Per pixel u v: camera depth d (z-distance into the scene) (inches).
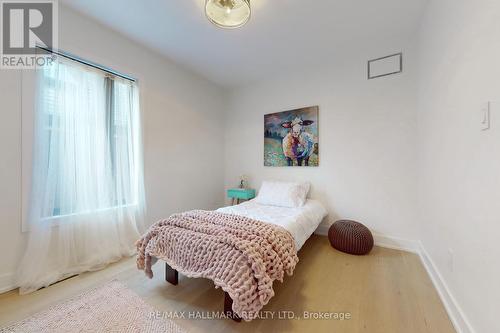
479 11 39.8
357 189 103.9
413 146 90.9
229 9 68.2
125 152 91.0
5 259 61.6
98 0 69.9
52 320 51.1
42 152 67.4
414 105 90.3
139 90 96.1
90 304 57.0
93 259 75.7
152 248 62.0
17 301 57.6
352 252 88.3
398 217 94.3
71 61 74.9
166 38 91.6
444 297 57.0
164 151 108.1
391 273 73.4
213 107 140.9
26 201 64.7
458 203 49.1
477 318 40.3
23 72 64.5
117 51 87.4
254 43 95.4
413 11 75.4
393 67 94.1
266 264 49.9
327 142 111.8
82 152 77.7
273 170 131.4
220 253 50.6
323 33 88.0
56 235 70.8
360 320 51.5
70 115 74.4
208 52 103.2
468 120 44.3
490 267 36.0
